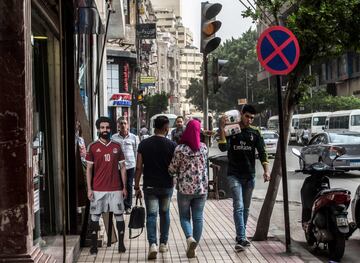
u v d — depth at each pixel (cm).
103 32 1550
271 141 3759
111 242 910
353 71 6419
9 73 537
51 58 888
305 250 885
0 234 536
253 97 10188
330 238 814
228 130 874
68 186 872
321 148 2216
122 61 4356
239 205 868
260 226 957
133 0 4812
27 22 551
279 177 951
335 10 875
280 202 1534
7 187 538
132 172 1295
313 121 5662
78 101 985
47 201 862
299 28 891
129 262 799
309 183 891
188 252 821
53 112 880
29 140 551
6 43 536
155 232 827
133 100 5359
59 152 880
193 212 829
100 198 827
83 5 957
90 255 838
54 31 866
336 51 923
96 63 1902
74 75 896
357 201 963
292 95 944
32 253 545
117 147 835
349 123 4653
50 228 864
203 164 819
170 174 823
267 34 847
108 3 1540
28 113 549
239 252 859
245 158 871
